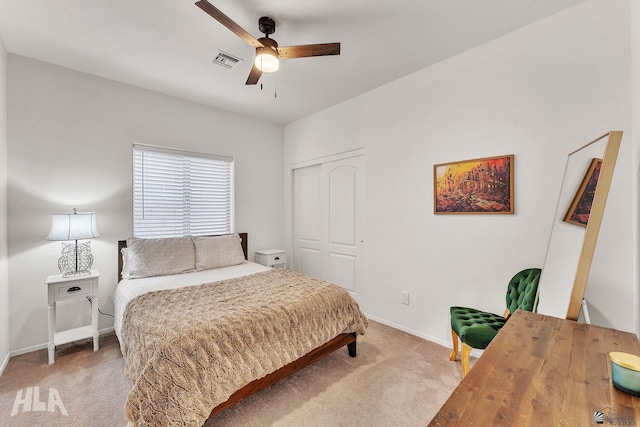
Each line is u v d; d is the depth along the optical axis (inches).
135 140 123.1
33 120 101.0
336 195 147.3
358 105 133.3
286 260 173.6
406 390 77.6
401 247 116.3
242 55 99.1
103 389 77.4
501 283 89.4
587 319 55.9
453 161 100.0
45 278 102.4
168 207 135.6
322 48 78.2
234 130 155.9
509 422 26.2
